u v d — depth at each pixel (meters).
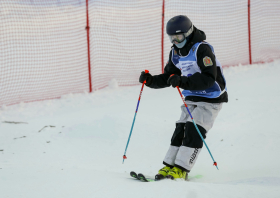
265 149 13.38
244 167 11.83
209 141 14.89
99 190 7.65
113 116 18.47
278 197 7.08
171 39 9.77
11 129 18.86
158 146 15.51
